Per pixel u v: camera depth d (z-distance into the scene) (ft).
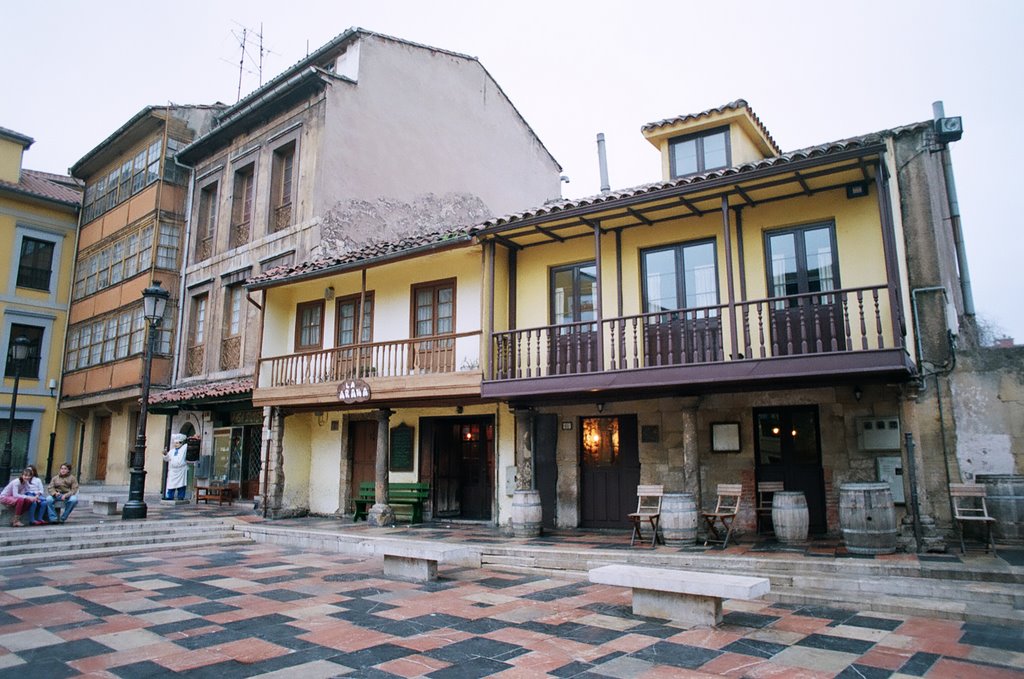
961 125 33.06
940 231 34.65
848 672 16.26
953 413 32.07
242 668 17.12
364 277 44.62
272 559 35.01
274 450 50.31
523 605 23.91
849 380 30.96
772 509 32.12
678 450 37.60
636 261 38.45
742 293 34.94
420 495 44.75
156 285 48.03
